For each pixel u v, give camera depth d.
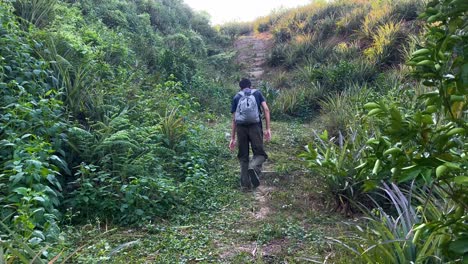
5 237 3.14
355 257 3.06
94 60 6.74
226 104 10.74
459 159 1.21
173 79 10.10
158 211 4.44
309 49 14.31
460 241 1.22
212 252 3.66
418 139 1.27
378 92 9.23
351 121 6.78
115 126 5.36
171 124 6.19
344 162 4.54
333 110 8.48
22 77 5.17
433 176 1.22
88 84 6.06
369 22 13.32
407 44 11.24
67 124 4.88
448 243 1.30
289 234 4.05
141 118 6.16
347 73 10.85
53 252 3.22
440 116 1.51
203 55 15.06
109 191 4.39
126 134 4.96
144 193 4.56
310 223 4.35
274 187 5.55
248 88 5.77
